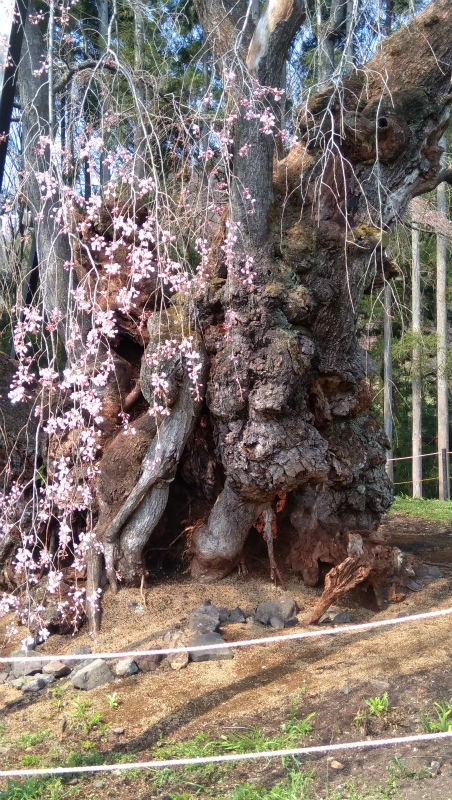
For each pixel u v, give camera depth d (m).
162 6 4.80
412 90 5.12
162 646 4.36
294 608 4.91
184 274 3.60
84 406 3.64
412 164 5.30
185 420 4.90
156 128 4.33
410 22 4.93
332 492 5.54
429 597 5.20
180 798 2.89
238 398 4.77
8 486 5.30
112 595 4.96
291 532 5.66
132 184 3.52
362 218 5.24
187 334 4.69
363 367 5.53
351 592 5.25
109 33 3.68
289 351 4.69
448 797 2.71
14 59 4.75
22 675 4.20
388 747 3.14
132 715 3.65
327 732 3.32
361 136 4.89
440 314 14.08
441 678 3.69
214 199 4.89
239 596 5.17
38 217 3.47
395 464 18.81
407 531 9.02
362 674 3.88
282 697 3.73
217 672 4.10
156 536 5.61
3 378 5.65
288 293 4.78
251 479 4.91
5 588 5.35
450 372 14.77
